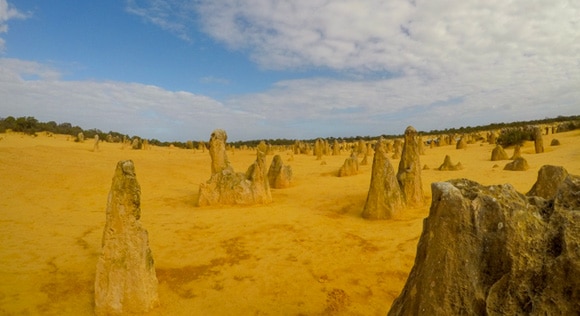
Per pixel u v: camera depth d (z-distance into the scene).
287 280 6.66
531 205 3.05
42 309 5.49
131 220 5.47
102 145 47.97
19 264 7.18
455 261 2.88
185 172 24.12
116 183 5.46
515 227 2.79
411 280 3.40
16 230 9.70
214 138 15.09
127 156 33.78
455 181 3.45
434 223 3.13
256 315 5.45
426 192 14.34
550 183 6.07
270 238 9.23
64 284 6.36
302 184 18.91
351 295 6.04
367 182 18.28
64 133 66.75
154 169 24.31
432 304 2.89
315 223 10.66
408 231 9.36
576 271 2.43
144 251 5.57
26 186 16.27
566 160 19.81
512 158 24.08
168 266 7.35
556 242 2.68
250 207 13.18
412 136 12.55
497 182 14.61
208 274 6.98
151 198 15.52
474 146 40.34
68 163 23.83
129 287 5.43
